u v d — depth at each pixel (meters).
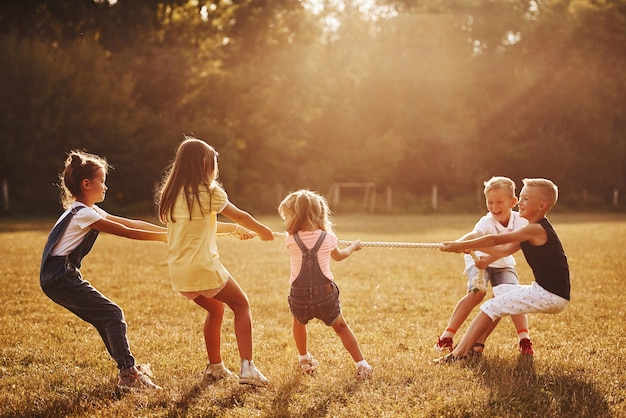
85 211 4.31
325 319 4.47
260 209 33.66
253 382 4.27
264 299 7.61
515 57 41.38
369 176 38.03
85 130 30.61
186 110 35.19
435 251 13.41
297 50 38.78
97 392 4.24
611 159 40.75
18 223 23.28
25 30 34.09
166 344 5.48
